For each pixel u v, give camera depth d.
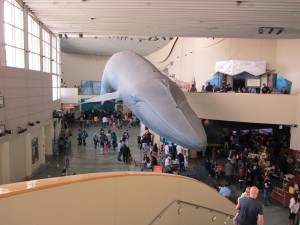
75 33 21.45
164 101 14.40
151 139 21.12
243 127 21.16
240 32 18.20
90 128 31.22
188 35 20.09
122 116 37.03
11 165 13.28
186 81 31.03
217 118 18.20
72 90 31.23
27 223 2.07
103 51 42.97
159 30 18.84
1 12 11.21
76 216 2.46
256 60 21.27
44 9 14.73
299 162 15.12
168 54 38.28
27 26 14.59
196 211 4.57
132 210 3.09
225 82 21.53
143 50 43.41
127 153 18.11
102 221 2.72
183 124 13.41
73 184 2.42
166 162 15.40
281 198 12.47
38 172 16.23
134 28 18.42
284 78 19.83
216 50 24.14
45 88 18.05
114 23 17.33
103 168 16.89
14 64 13.18
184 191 4.13
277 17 14.63
